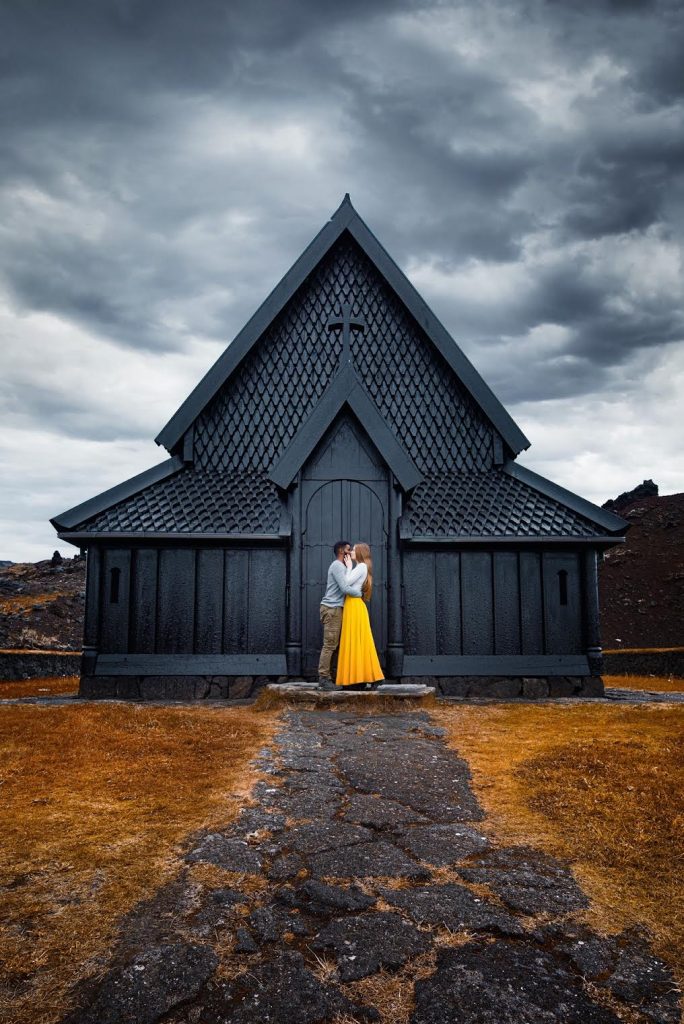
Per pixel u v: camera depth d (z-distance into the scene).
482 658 11.64
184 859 4.30
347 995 3.10
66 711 8.29
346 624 9.72
